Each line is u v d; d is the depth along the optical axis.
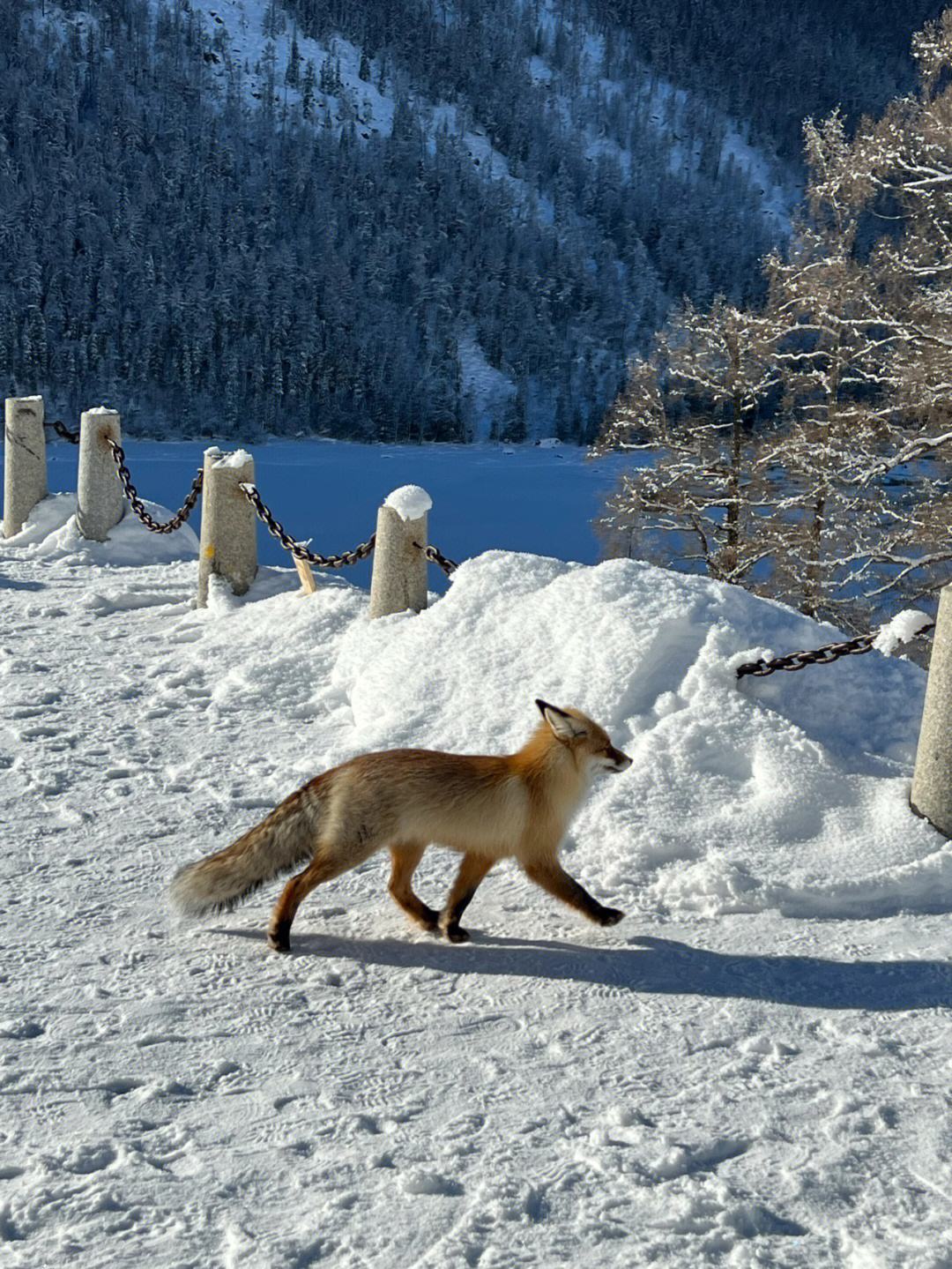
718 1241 2.66
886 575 22.19
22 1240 2.64
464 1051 3.62
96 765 6.63
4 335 146.00
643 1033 3.76
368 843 4.38
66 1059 3.52
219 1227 2.69
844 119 21.53
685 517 25.67
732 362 24.58
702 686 6.36
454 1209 2.76
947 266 19.81
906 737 6.43
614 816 5.54
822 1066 3.54
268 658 8.75
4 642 9.59
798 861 5.20
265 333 156.88
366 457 133.25
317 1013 3.89
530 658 6.96
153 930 4.57
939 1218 2.75
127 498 14.20
